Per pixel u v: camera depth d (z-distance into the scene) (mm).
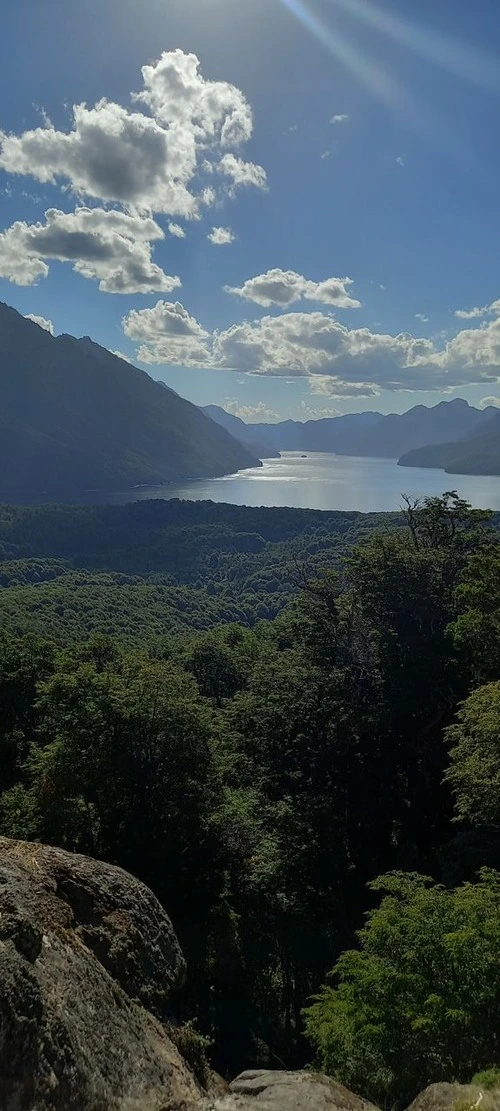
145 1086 4742
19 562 164750
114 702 20766
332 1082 5547
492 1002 7199
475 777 12719
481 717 13289
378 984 7855
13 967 4359
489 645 19469
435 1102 5469
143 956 5930
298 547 157375
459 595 21469
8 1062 3936
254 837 22766
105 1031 4832
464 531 29328
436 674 22391
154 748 20781
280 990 16500
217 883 20781
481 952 7602
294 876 20594
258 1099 5082
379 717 21328
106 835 20656
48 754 20750
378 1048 7391
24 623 82688
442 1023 7168
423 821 21641
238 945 18281
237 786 25766
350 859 21391
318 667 24703
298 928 19047
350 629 25938
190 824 20906
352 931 18219
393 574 25562
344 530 159875
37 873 5898
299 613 27859
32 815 20328
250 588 138625
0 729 30109
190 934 18500
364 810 21328
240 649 52094
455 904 8539
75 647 34844
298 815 21703
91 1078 4398
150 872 19766
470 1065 6766
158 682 21156
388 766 22078
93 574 155500
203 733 21516
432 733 22203
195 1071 5465
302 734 22188
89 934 5641
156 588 135000
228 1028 15211
